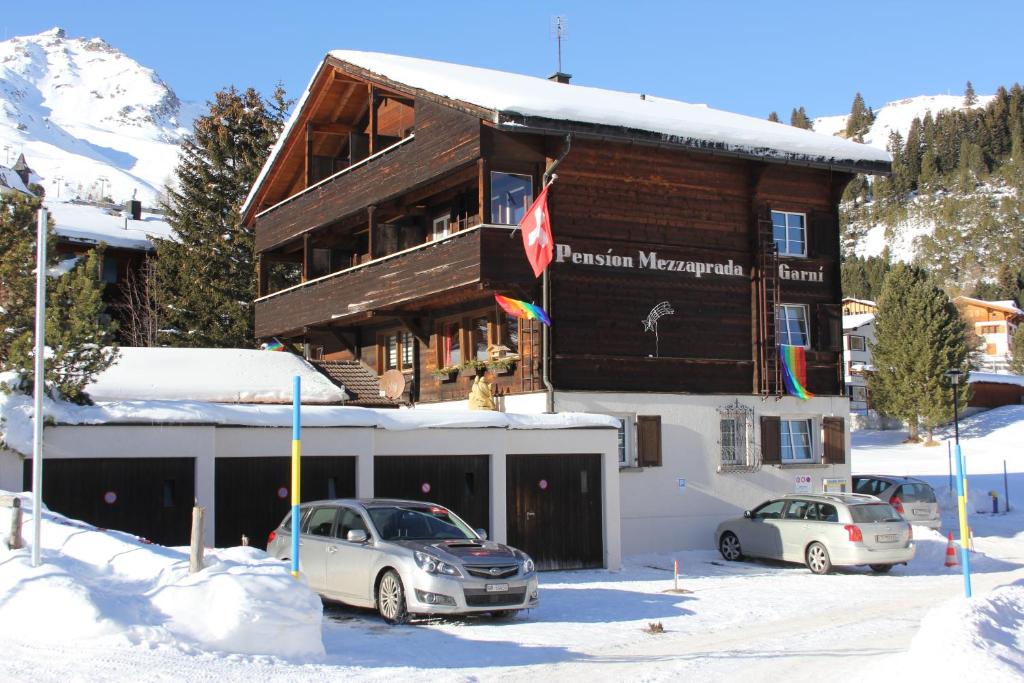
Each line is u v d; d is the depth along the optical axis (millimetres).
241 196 44719
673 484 26391
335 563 15375
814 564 22203
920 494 28484
